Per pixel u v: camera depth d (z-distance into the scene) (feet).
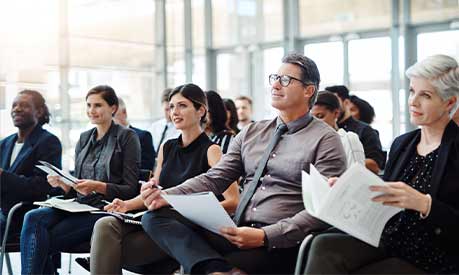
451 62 7.46
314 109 12.32
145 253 9.16
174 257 8.21
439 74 7.40
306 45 34.99
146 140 15.83
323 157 8.30
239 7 36.94
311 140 8.47
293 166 8.44
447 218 6.89
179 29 35.17
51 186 12.00
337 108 12.52
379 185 6.73
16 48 28.25
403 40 30.89
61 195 12.37
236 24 37.22
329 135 8.43
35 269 10.77
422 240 7.35
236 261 8.20
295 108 8.71
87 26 30.73
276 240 7.85
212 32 36.78
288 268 8.28
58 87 29.60
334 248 7.27
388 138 30.91
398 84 31.01
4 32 27.99
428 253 7.30
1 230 11.72
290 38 35.32
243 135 9.24
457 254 7.27
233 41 37.37
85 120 30.07
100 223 9.00
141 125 33.24
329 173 8.20
